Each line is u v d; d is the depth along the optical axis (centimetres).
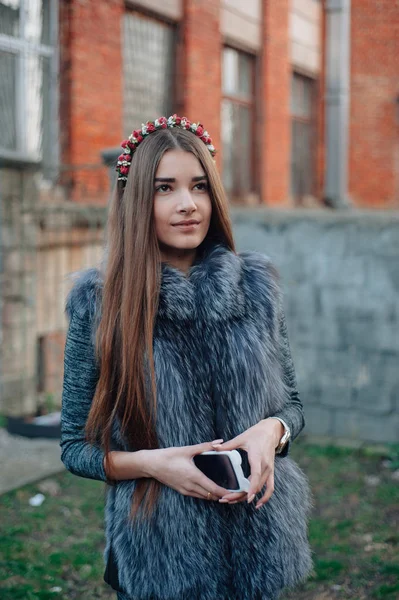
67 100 703
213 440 175
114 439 179
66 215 661
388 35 1207
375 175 1262
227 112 1019
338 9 1222
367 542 396
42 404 630
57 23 695
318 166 1266
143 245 175
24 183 609
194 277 179
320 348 588
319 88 1253
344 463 536
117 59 762
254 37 1052
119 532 177
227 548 175
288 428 182
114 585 184
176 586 171
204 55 913
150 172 177
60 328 671
